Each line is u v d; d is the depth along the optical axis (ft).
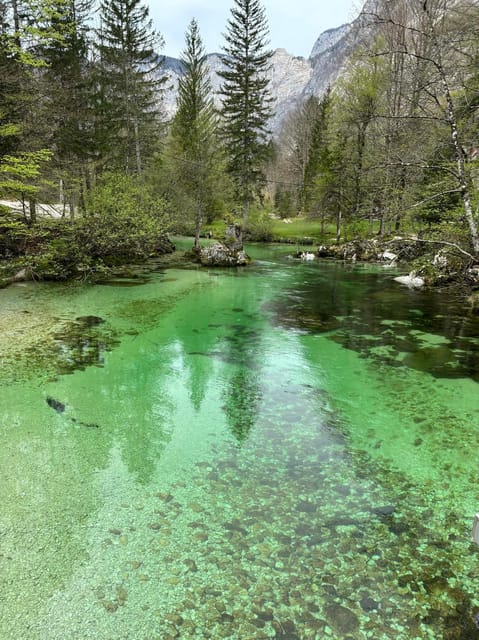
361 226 77.46
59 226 47.14
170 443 14.20
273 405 17.52
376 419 16.43
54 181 47.80
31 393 17.71
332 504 11.14
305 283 47.88
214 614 7.73
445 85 27.63
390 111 61.57
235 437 14.75
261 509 10.82
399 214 37.50
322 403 17.83
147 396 18.01
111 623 7.52
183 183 70.13
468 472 12.90
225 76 98.58
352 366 22.24
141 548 9.33
